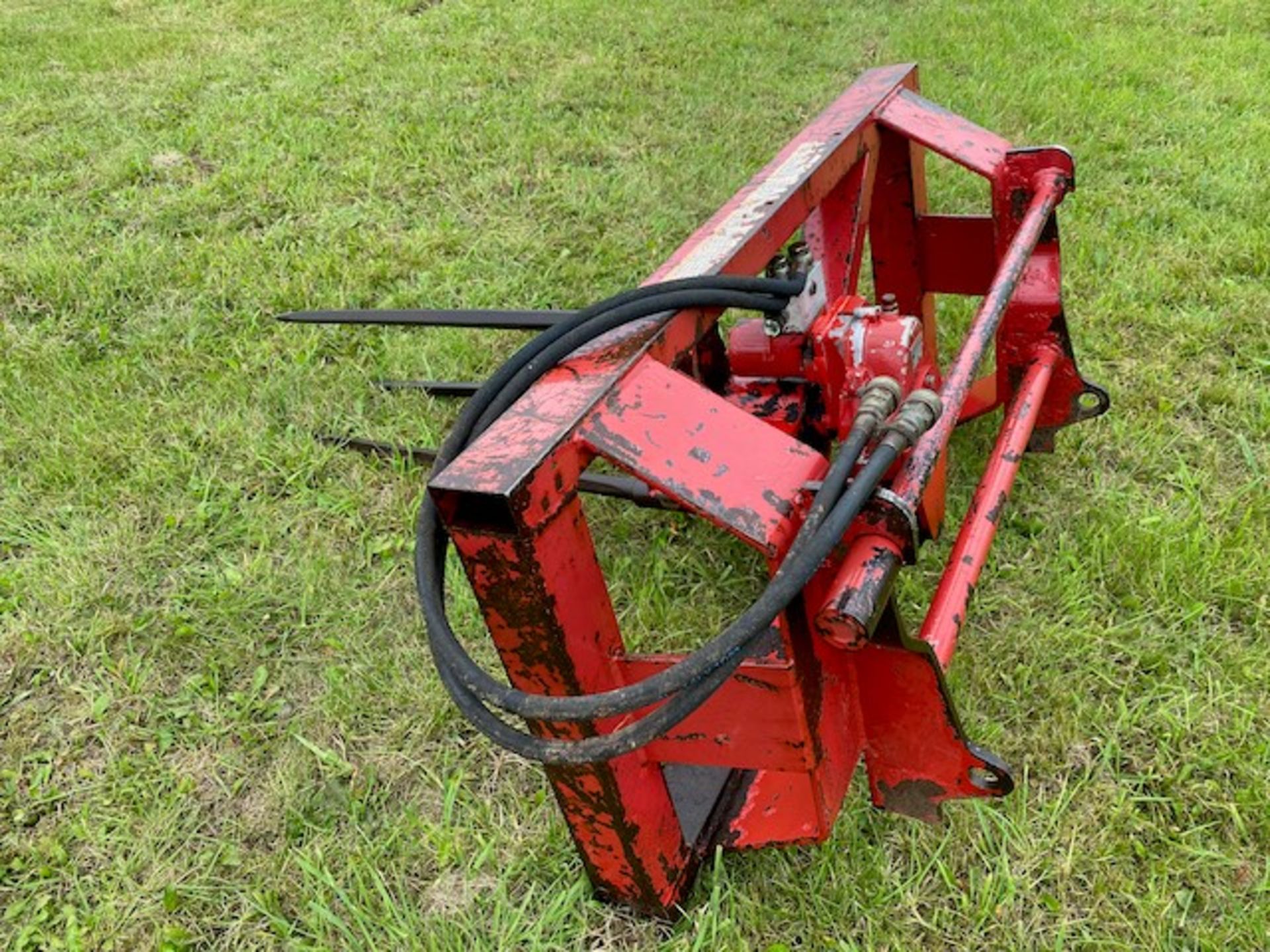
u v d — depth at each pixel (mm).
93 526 2971
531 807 2191
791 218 2145
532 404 1566
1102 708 2275
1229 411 3160
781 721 1631
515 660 1578
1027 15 6707
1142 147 4875
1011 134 5035
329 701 2449
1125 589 2574
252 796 2303
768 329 2016
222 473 3166
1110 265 3867
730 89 5637
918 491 1507
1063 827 2055
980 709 2318
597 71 5824
